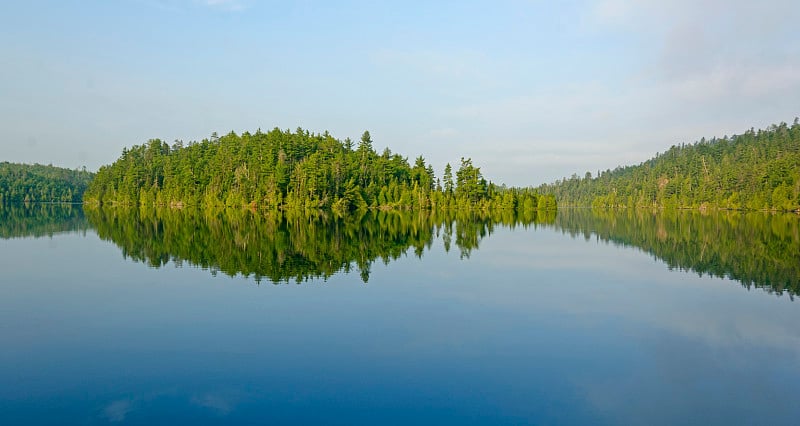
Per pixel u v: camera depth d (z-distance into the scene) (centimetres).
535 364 1505
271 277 2697
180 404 1220
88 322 1870
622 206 19888
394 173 13538
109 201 14650
